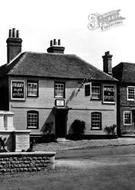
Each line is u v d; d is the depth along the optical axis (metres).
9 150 23.98
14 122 35.06
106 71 40.75
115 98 39.22
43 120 36.09
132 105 40.97
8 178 17.98
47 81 36.59
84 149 30.86
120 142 35.28
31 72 36.09
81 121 37.44
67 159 24.36
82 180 16.62
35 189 15.06
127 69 42.81
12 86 35.28
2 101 36.84
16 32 38.88
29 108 35.69
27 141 24.38
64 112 36.88
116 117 39.28
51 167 20.16
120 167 20.11
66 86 37.25
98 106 38.34
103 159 23.97
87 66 39.62
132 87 41.19
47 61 38.38
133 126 40.81
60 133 36.72
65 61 39.31
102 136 38.19
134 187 14.83
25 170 19.64
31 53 38.56
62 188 15.05
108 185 15.30
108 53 40.81
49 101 36.47
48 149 31.05
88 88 36.78
